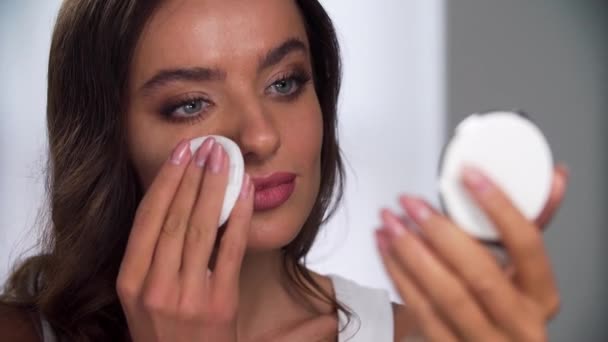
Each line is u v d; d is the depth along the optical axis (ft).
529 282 1.52
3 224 8.64
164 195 2.29
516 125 1.62
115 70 2.79
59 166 3.19
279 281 3.28
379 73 8.33
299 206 2.70
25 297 3.43
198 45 2.56
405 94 8.25
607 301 7.52
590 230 7.46
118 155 2.96
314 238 3.43
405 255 1.51
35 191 3.98
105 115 2.89
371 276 8.04
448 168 1.61
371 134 8.37
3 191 8.86
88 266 3.20
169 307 2.28
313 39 3.32
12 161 8.94
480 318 1.51
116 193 3.05
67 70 3.08
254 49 2.59
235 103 2.60
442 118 8.04
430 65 8.08
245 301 3.19
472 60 7.82
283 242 2.64
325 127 3.43
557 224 7.48
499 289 1.48
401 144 8.28
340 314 3.30
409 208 1.53
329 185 3.45
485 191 1.48
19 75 9.16
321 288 3.42
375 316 3.34
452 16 7.93
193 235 2.28
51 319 3.26
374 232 1.59
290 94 2.74
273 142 2.54
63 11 3.10
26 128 9.08
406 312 3.34
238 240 2.30
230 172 2.30
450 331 1.56
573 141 7.45
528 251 1.48
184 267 2.29
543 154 1.63
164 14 2.60
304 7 3.24
